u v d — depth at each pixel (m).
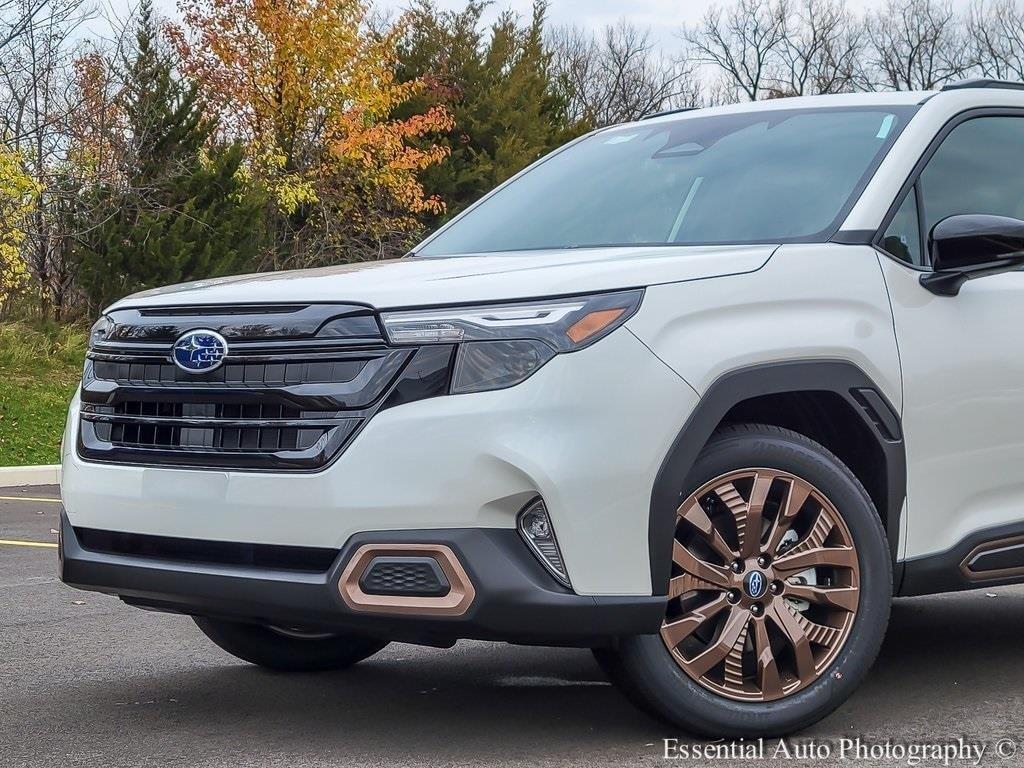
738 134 4.81
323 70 26.41
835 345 3.84
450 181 29.77
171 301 3.77
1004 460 4.30
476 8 32.66
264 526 3.47
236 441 3.56
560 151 5.40
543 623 3.40
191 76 26.05
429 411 3.38
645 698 3.65
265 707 4.30
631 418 3.45
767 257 3.84
